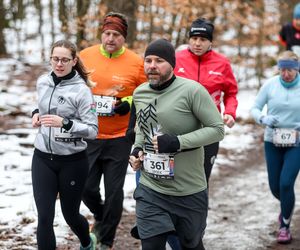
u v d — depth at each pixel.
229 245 7.35
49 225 5.47
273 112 7.48
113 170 6.57
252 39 19.31
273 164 7.61
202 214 5.21
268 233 7.84
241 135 14.02
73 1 20.22
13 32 24.94
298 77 7.43
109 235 6.66
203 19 6.81
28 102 14.56
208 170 6.56
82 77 5.77
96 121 5.65
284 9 21.91
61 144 5.54
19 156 10.34
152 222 5.04
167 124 5.05
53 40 21.22
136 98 5.20
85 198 6.70
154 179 5.14
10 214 7.63
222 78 6.85
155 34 16.02
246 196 9.62
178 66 6.89
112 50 6.55
